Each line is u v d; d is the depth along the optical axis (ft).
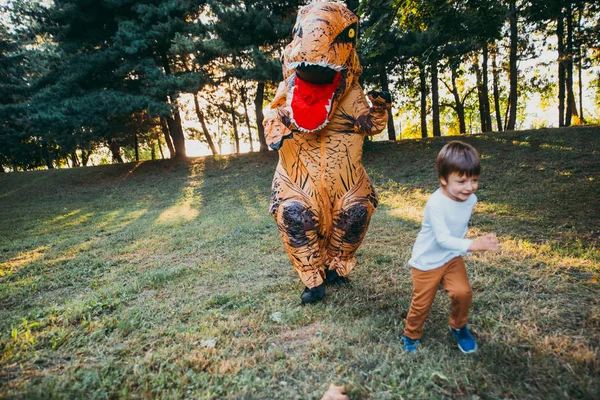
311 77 9.62
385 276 13.29
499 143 42.27
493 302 10.53
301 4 48.29
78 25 51.62
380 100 10.09
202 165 55.21
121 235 24.53
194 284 13.96
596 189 24.14
